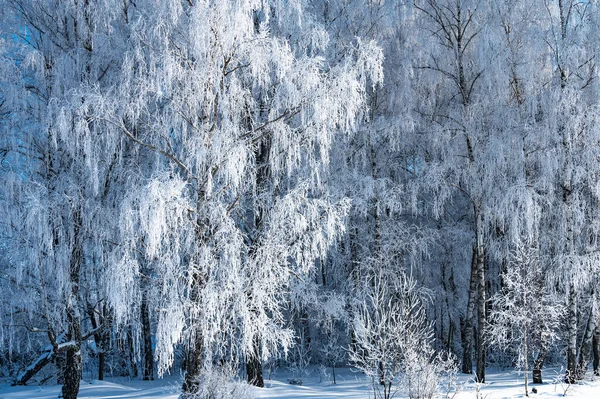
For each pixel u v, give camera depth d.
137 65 9.83
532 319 12.77
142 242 9.24
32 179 10.48
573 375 12.94
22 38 11.11
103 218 10.11
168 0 9.39
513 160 13.70
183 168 9.84
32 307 10.45
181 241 9.29
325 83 9.88
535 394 11.77
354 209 15.12
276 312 9.83
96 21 10.82
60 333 11.80
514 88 14.62
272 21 12.20
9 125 10.52
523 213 13.02
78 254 10.72
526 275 12.93
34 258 9.84
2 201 9.92
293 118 10.59
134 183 9.92
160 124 9.70
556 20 14.03
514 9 14.72
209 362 9.27
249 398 9.35
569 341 13.38
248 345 9.10
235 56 9.74
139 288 9.62
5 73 10.34
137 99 9.21
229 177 9.45
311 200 9.95
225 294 8.84
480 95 14.60
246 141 9.91
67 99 9.77
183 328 9.42
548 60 15.03
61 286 10.17
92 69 10.84
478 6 14.27
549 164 13.10
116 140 9.73
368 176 14.62
